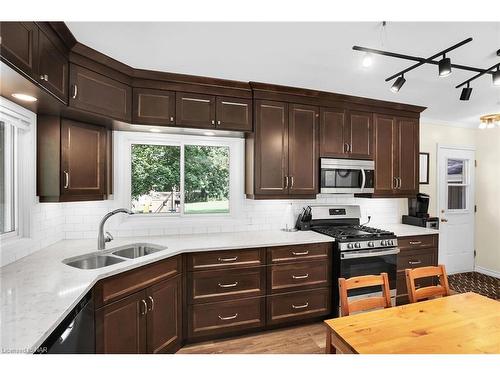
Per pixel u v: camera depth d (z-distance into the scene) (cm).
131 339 179
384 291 162
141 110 232
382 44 188
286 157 281
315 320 272
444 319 139
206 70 232
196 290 230
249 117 269
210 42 184
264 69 230
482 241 432
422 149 400
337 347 129
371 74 241
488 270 423
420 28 168
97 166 226
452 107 344
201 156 300
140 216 277
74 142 208
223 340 239
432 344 118
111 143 256
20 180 191
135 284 182
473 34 174
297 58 210
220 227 296
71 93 183
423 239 319
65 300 124
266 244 247
